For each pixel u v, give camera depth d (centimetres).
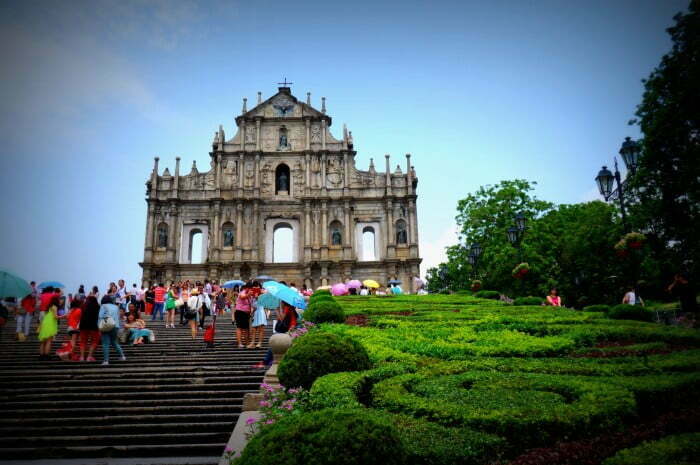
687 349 1526
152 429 1335
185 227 6494
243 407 1309
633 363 1262
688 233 3309
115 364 1888
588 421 850
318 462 654
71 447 1249
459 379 1165
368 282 4631
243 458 691
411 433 832
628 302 2817
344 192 6594
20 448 1245
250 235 6431
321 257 6375
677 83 3156
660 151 3303
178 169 6562
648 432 836
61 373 1719
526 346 1564
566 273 5603
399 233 6519
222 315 4100
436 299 3700
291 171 6712
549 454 778
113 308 1883
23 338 2453
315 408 1021
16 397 1508
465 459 759
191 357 1989
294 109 6912
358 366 1294
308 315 2425
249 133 6788
